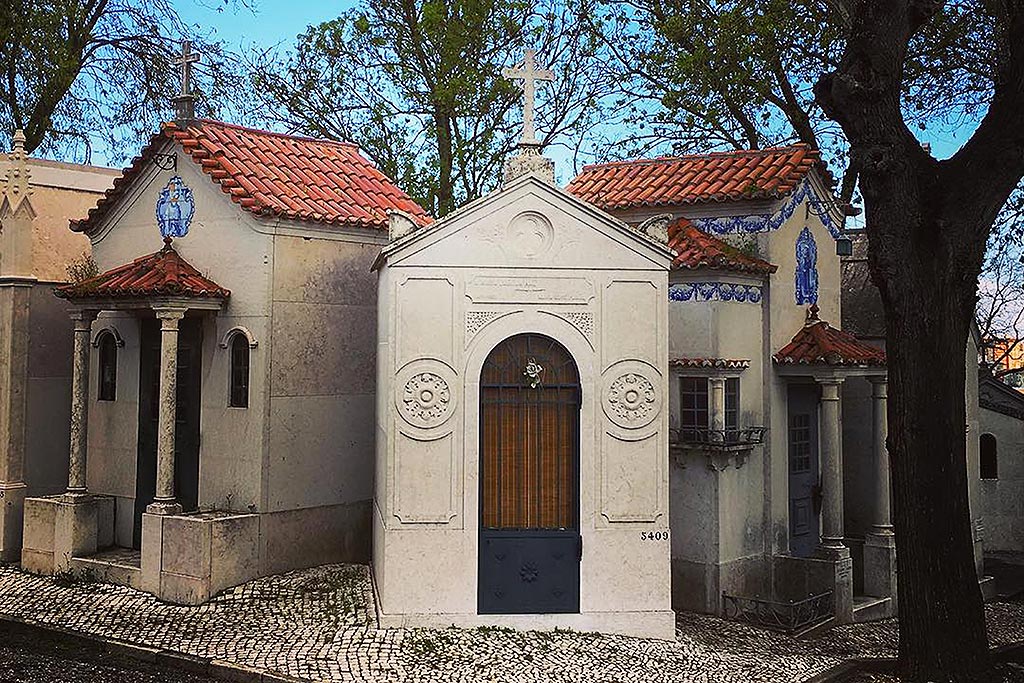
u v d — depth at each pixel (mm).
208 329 16281
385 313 13539
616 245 13359
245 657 12016
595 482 13258
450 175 26344
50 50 19469
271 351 15773
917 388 12258
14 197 17312
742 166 17891
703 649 13195
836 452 16547
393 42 26891
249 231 15922
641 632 13234
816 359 16297
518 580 13148
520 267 13242
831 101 12633
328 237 16609
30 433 18000
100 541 16719
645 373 13359
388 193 18375
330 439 16594
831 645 14375
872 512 18453
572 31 26031
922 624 12227
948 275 12273
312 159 18266
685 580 15766
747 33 21281
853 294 20266
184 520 14633
